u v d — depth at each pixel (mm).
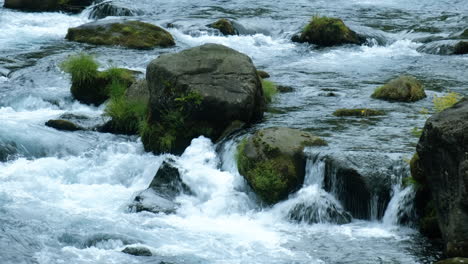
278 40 34562
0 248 13438
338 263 13133
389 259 13234
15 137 19281
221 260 13258
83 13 39844
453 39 32375
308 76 27219
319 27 33531
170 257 13281
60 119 20516
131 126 20078
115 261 13086
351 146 16828
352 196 15227
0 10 40125
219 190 16391
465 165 12359
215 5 41844
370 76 27234
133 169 18125
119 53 30062
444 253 13164
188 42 33312
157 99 18547
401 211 14719
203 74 18656
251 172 15984
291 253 13617
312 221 15023
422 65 29047
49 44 31781
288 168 15891
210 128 18375
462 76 26828
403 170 15148
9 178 17344
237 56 19297
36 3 40656
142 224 14891
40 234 14180
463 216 12547
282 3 42750
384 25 36906
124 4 40031
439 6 41969
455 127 12672
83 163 18359
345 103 22250
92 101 22938
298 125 19250
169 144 18359
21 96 23219
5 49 30453
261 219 15406
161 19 37219
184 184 16531
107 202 16312
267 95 22031
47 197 16391
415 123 19578
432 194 13492
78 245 13805
